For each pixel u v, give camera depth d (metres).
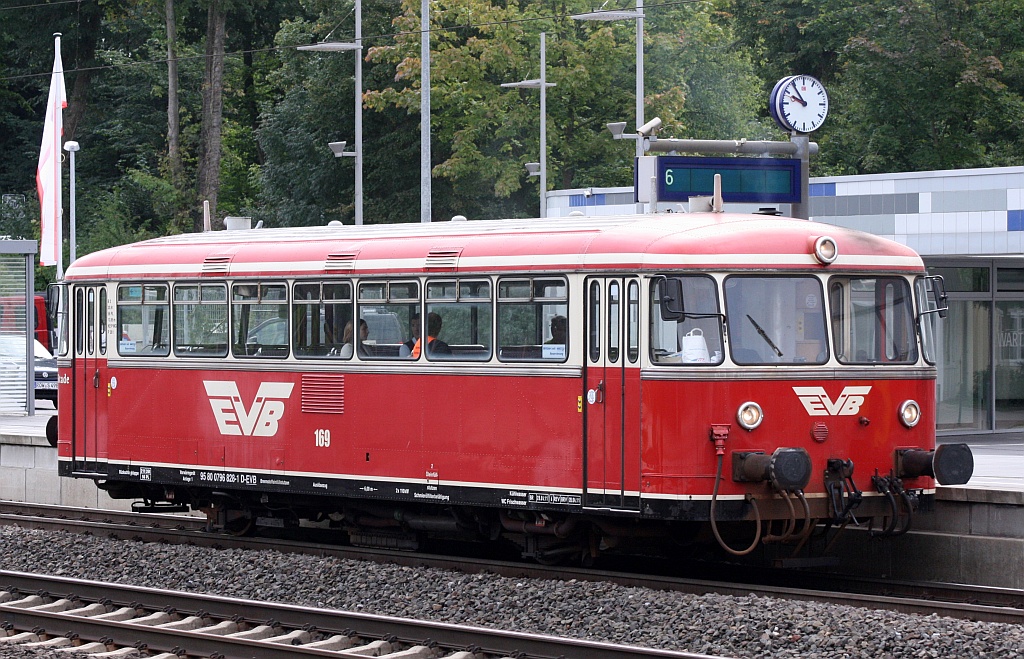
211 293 22.02
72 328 23.80
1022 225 34.56
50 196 49.53
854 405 17.92
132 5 81.75
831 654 14.40
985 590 17.23
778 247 17.77
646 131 25.11
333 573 19.19
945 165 59.91
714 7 71.12
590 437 17.92
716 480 17.16
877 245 18.42
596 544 19.20
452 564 19.66
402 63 58.81
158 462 22.61
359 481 20.25
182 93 82.19
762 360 17.52
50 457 28.95
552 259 18.31
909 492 18.20
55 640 16.11
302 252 21.06
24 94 90.31
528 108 59.50
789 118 25.06
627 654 14.23
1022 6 59.59
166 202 76.19
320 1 68.94
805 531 17.30
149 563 20.61
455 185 63.19
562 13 60.53
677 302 17.20
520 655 14.78
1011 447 29.12
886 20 60.88
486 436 18.95
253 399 21.45
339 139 69.50
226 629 16.47
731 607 15.95
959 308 32.47
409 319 19.83
